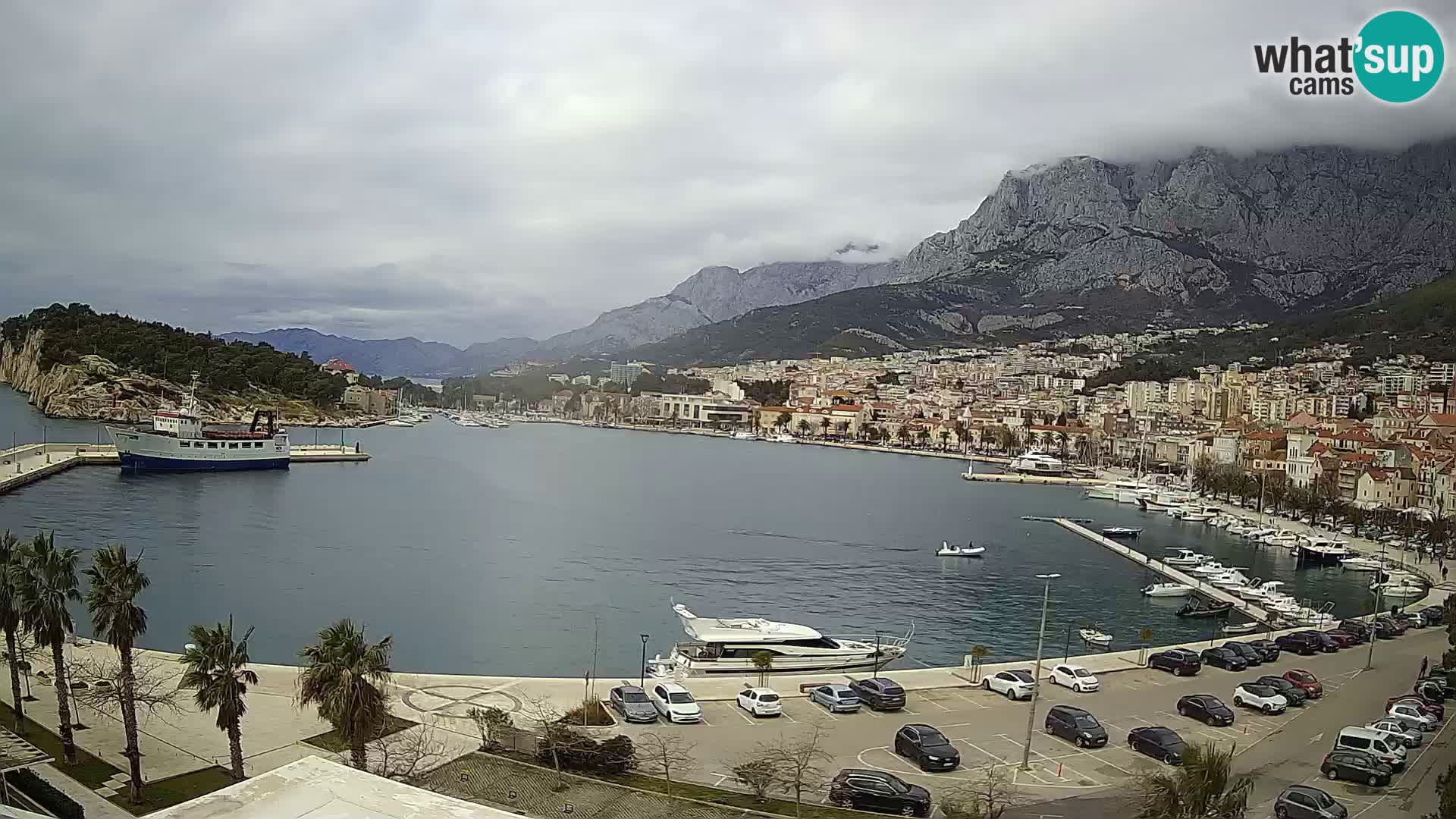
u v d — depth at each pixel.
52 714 64.06
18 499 194.62
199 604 121.19
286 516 195.75
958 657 111.62
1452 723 70.75
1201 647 96.94
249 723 64.25
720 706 72.44
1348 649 99.31
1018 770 59.47
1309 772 60.50
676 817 50.75
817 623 128.62
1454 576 173.12
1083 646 118.69
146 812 49.84
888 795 52.59
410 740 60.97
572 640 112.94
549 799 52.53
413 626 116.56
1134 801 54.28
